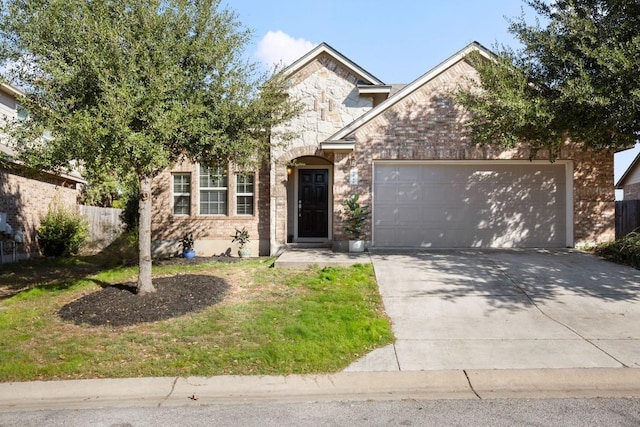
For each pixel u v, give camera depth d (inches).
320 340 217.9
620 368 190.1
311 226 556.1
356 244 458.9
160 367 193.0
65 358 201.6
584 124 344.8
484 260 398.3
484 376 185.6
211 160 343.9
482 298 293.9
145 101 249.3
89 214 680.4
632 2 322.0
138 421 154.5
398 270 362.0
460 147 463.5
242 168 363.3
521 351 210.2
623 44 318.0
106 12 261.6
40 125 247.0
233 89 299.0
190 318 253.8
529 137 376.2
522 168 473.7
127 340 221.8
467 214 475.2
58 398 173.6
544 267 369.4
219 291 306.3
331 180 554.3
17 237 515.2
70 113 253.1
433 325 247.8
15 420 156.3
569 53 329.7
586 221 459.2
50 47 252.1
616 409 160.6
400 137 468.1
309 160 555.5
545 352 208.5
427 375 187.2
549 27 353.4
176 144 299.7
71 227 579.5
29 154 256.2
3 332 239.1
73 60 252.7
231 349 208.7
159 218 548.7
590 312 266.7
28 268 473.7
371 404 167.0
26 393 175.3
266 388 179.0
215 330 233.5
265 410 162.4
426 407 164.1
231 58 299.1
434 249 465.1
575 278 337.4
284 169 523.8
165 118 248.7
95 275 393.1
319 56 533.3
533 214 473.7
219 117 300.5
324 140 484.7
